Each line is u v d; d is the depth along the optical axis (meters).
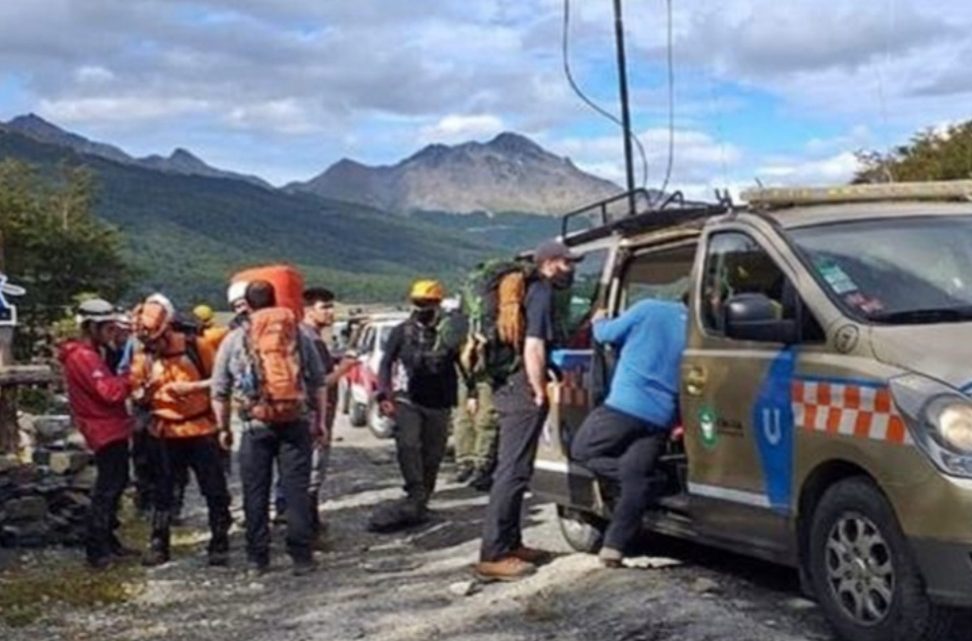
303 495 9.38
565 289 8.47
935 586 5.65
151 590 9.03
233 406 9.60
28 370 11.84
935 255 6.79
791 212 7.19
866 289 6.48
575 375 8.50
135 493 12.02
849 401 6.08
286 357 9.33
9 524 10.75
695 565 8.10
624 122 11.91
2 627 8.07
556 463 8.73
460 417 13.30
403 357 10.96
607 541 8.03
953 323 6.21
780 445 6.53
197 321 10.77
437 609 7.79
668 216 8.30
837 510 6.16
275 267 10.48
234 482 14.76
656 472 7.85
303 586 8.91
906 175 23.33
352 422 23.14
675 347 7.78
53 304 34.81
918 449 5.68
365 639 7.22
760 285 6.95
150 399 9.79
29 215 37.19
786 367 6.52
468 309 8.62
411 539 10.58
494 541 8.38
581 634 6.88
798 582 7.45
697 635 6.56
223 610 8.30
